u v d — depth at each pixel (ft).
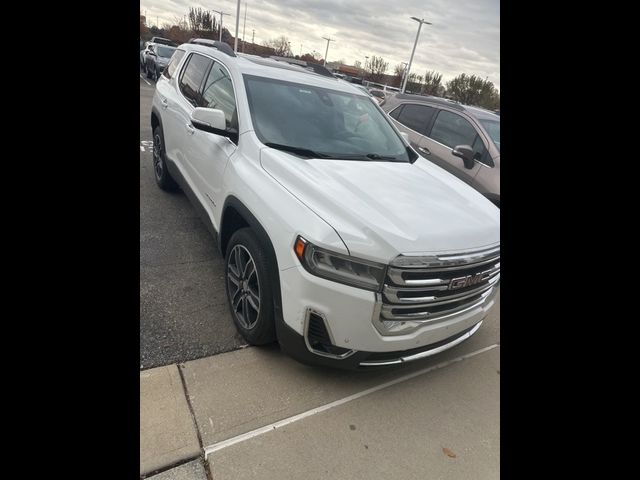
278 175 8.47
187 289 10.80
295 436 7.16
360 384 8.59
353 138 10.96
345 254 6.92
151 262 11.89
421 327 7.69
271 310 8.11
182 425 7.02
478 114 19.71
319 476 6.55
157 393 7.54
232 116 10.40
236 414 7.39
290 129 10.14
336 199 7.61
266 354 8.91
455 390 8.90
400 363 7.87
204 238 13.69
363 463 6.89
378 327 7.22
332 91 12.05
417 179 9.82
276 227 7.64
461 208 8.89
